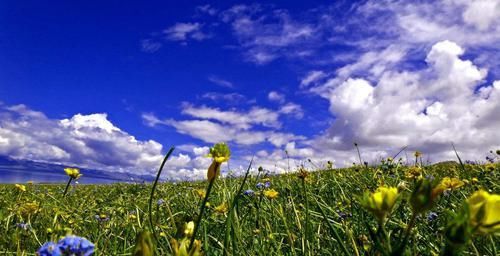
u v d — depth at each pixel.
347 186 7.30
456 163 9.09
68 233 1.94
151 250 1.36
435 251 3.35
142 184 12.75
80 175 5.61
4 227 4.64
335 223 4.10
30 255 3.79
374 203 1.35
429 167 8.95
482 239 3.41
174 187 10.95
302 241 3.55
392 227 3.98
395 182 6.34
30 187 12.53
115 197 10.53
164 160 2.33
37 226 5.20
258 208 5.06
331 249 3.67
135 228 5.03
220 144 2.03
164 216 5.75
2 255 3.88
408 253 1.31
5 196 9.48
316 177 9.02
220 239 4.09
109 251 4.11
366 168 8.84
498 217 1.12
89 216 6.28
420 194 1.24
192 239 1.81
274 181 8.81
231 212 2.70
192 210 5.64
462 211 1.13
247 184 7.82
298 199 6.39
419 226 3.90
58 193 10.88
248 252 3.69
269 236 3.95
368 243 3.17
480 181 6.36
